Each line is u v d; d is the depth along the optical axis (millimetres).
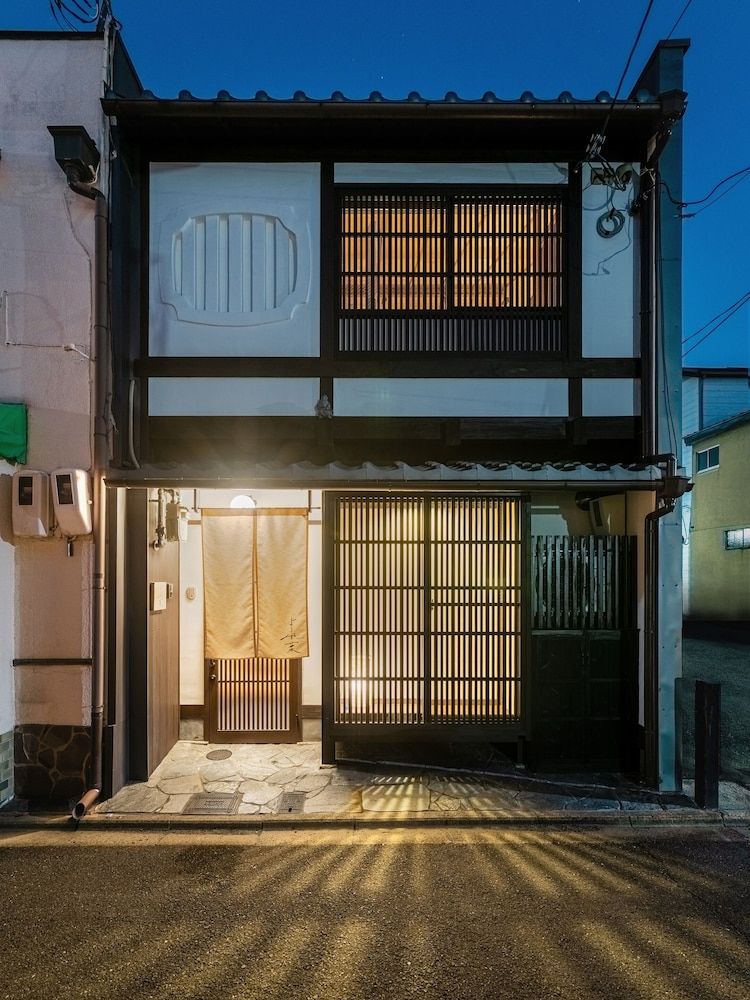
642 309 6566
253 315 6707
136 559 6578
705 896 4504
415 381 6727
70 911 4293
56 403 6070
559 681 6695
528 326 6824
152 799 6047
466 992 3559
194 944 3947
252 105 6023
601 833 5477
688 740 7844
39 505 5805
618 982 3643
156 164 6734
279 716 7797
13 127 6078
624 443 6797
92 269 6066
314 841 5320
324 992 3551
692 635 15969
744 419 17438
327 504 6824
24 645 6035
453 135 6527
